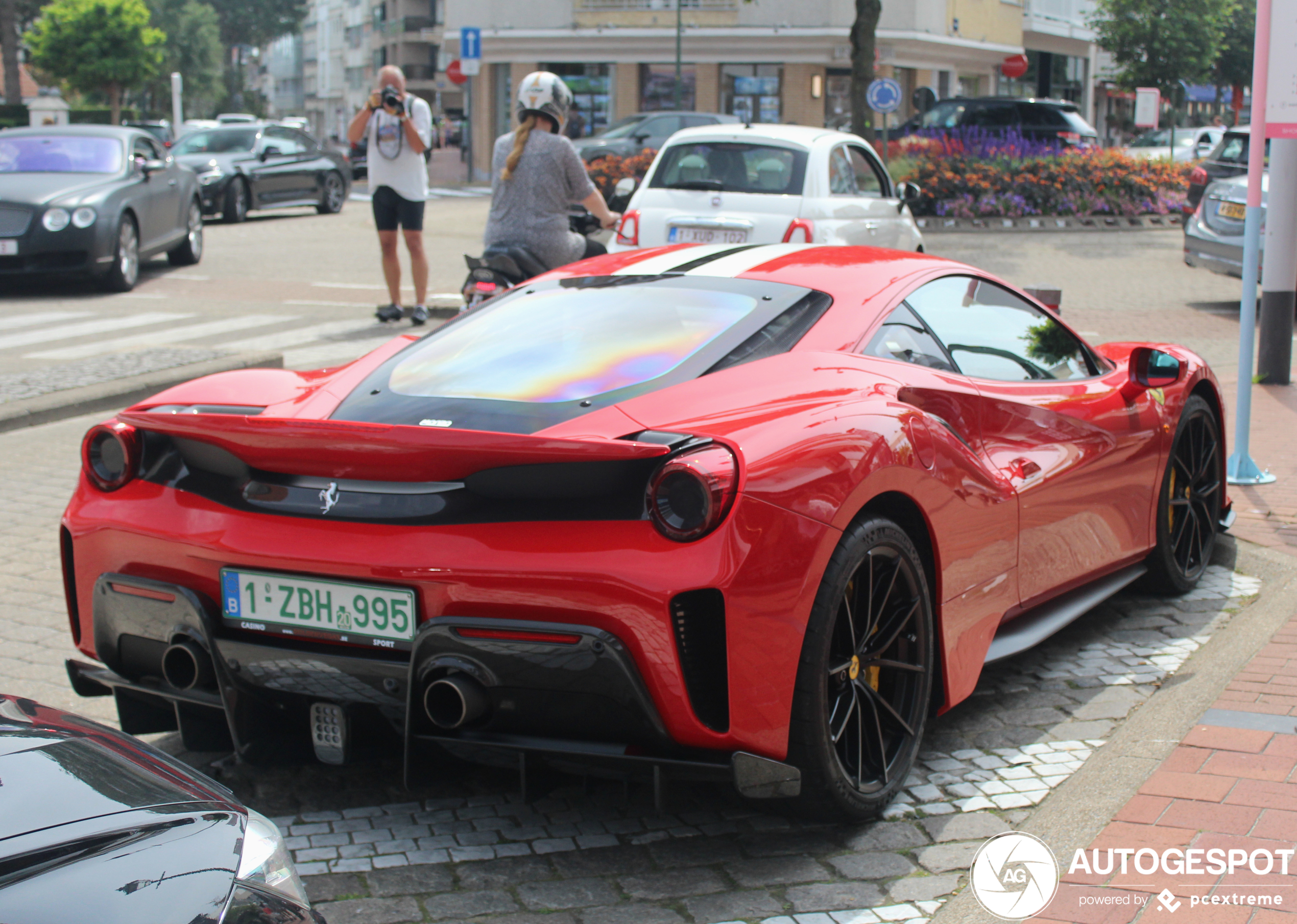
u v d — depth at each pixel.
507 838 2.89
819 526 2.62
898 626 2.96
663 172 10.04
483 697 2.60
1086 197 19.39
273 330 10.69
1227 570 4.93
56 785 1.71
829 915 2.53
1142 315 11.49
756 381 2.95
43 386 7.96
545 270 7.73
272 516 2.83
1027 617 3.74
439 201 27.45
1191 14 36.06
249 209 22.02
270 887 1.65
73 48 51.06
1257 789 2.89
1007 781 3.13
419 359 3.31
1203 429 4.71
